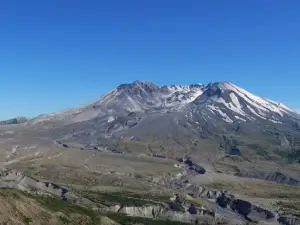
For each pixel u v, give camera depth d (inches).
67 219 5270.7
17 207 4788.4
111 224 5974.4
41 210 5044.3
